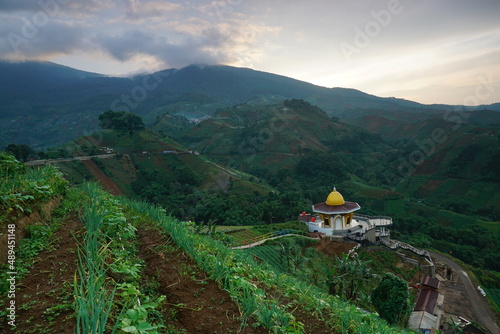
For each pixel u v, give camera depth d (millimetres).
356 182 159750
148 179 131375
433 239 87188
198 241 8125
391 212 123438
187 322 4559
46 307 3902
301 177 169125
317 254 41719
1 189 6285
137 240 7367
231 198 94688
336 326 6266
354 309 9359
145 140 163375
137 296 4293
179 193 115500
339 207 51906
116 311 4004
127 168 134750
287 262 31859
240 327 4621
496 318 43281
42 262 5074
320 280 29922
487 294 50719
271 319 4938
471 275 57344
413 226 101750
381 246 50312
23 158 106812
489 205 132250
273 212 83500
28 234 5910
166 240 7441
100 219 6277
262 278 7816
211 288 5645
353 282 26375
